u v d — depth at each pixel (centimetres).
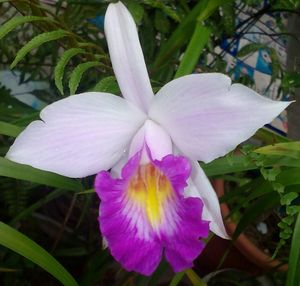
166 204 11
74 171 10
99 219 10
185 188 11
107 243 10
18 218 15
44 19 11
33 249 10
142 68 9
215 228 10
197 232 10
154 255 10
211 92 9
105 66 11
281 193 11
